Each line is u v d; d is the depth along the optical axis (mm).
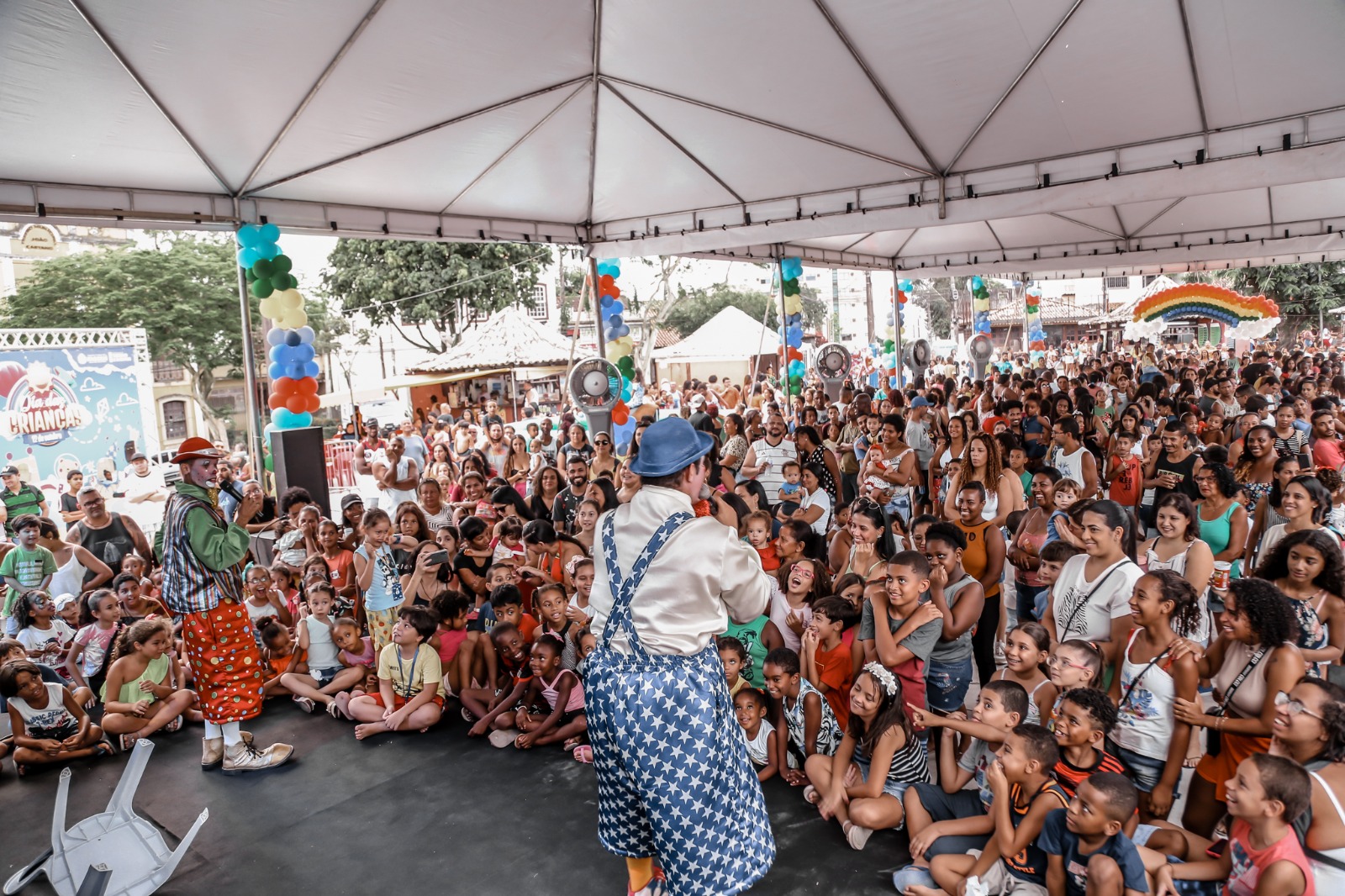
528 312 31688
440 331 27375
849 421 10070
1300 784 2506
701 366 38250
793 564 4797
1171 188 8109
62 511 10242
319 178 8625
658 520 2221
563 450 9594
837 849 3545
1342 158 7230
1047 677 3783
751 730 4191
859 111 8312
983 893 3027
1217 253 16922
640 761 2158
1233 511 5008
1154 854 2990
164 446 24969
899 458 7023
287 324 8641
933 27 6828
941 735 3697
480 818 3984
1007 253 18688
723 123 8891
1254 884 2641
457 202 10180
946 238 17203
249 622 4598
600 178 10375
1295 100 7230
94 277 24250
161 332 24562
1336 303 34844
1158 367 19766
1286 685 3027
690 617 2193
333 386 30984
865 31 6965
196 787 4453
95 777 4660
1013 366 25984
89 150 6926
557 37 7148
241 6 5773
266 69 6570
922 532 4832
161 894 3492
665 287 32625
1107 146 8414
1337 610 3658
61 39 5605
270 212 8727
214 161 7742
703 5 6723
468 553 6328
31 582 6531
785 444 7520
